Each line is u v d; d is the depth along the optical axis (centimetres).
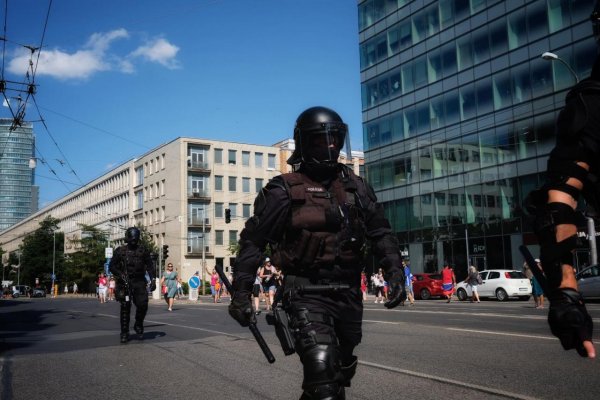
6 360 764
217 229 7038
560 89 3088
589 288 2314
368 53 4550
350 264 293
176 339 995
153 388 564
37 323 1459
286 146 7562
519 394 508
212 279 3331
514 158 3334
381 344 868
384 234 301
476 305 2314
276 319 291
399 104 4222
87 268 7719
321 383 265
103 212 9375
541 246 165
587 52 2955
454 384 555
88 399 522
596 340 834
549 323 161
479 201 3550
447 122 3812
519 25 3331
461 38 3728
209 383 584
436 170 3875
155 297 4012
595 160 163
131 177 8262
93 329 1251
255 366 689
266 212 290
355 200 300
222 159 7188
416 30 4097
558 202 163
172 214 7025
